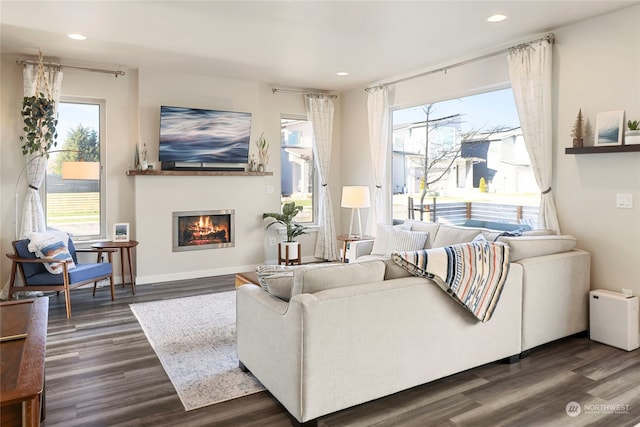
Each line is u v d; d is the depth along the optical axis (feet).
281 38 14.10
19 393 4.40
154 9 11.69
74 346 11.44
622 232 11.87
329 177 23.17
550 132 13.28
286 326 7.79
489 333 9.80
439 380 9.50
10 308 7.54
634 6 11.41
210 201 19.65
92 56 16.30
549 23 12.75
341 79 20.02
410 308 8.55
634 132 11.21
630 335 11.08
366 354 8.07
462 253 9.30
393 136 20.35
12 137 16.24
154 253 18.54
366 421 7.88
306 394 7.48
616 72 11.82
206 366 10.24
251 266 20.85
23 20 12.55
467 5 11.42
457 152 17.13
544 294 10.94
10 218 16.34
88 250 15.80
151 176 18.31
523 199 14.76
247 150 20.21
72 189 17.69
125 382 9.40
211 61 16.97
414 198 19.30
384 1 11.11
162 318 13.73
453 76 16.81
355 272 8.36
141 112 18.11
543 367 10.14
